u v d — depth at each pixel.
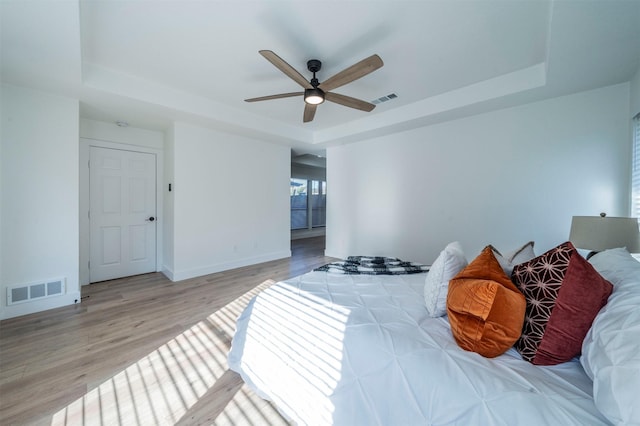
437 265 1.45
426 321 1.32
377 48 2.20
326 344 1.27
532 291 1.05
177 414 1.39
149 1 1.68
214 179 4.04
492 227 3.20
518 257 1.53
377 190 4.42
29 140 2.56
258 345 1.59
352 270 2.19
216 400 1.49
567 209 2.71
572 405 0.75
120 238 3.73
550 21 1.69
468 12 1.79
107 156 3.57
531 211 2.92
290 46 2.17
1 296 2.45
